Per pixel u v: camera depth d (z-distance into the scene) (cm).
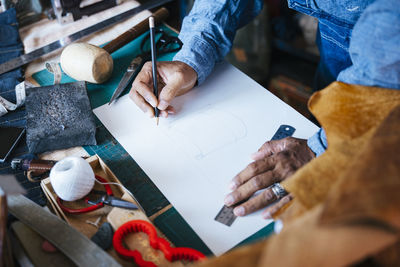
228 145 90
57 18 125
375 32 62
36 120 89
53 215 68
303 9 107
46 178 79
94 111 100
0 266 53
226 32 109
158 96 97
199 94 103
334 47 116
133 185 82
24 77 109
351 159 59
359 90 67
